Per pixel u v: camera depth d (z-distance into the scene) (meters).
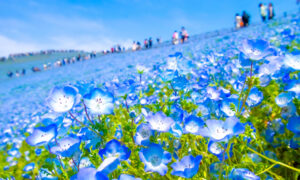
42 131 0.18
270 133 0.24
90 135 0.21
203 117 0.24
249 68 0.26
